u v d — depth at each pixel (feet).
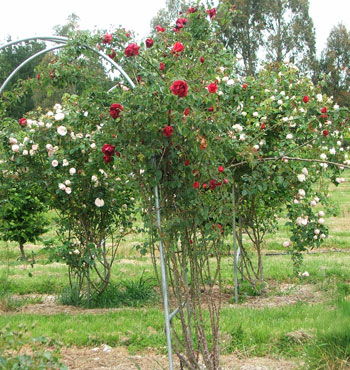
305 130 21.75
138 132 13.01
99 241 24.61
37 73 17.12
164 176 13.33
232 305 23.50
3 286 27.32
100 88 15.99
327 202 25.64
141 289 25.32
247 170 22.67
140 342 17.76
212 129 13.17
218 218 13.34
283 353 16.61
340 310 17.81
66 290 25.81
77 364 16.12
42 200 24.39
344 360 14.56
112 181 23.06
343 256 35.58
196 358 13.57
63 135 21.54
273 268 30.94
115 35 15.24
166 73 14.06
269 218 29.25
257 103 23.66
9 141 22.34
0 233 27.68
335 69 148.56
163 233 12.90
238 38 124.36
